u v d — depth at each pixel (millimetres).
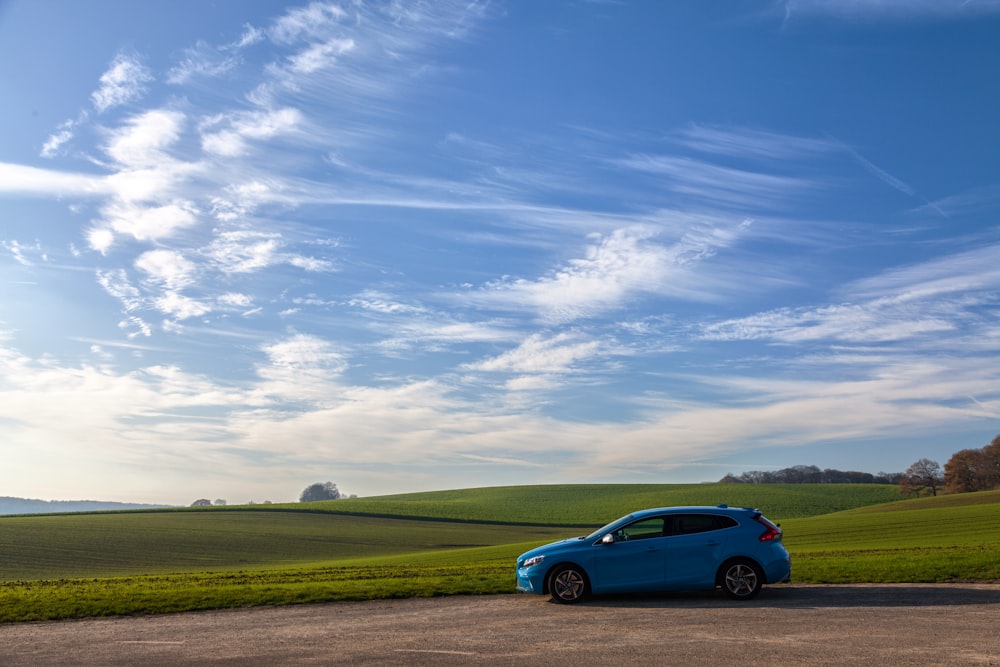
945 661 9984
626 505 126625
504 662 10664
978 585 17219
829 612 13953
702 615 14000
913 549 31703
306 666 10820
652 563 15938
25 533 82500
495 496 145250
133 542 79875
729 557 15812
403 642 12406
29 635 14188
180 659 11570
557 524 109438
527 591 16375
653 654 10852
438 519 112188
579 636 12398
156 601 17625
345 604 17469
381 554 77375
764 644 11289
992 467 118562
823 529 62688
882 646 10969
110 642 13195
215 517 106438
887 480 163000
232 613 16422
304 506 124562
